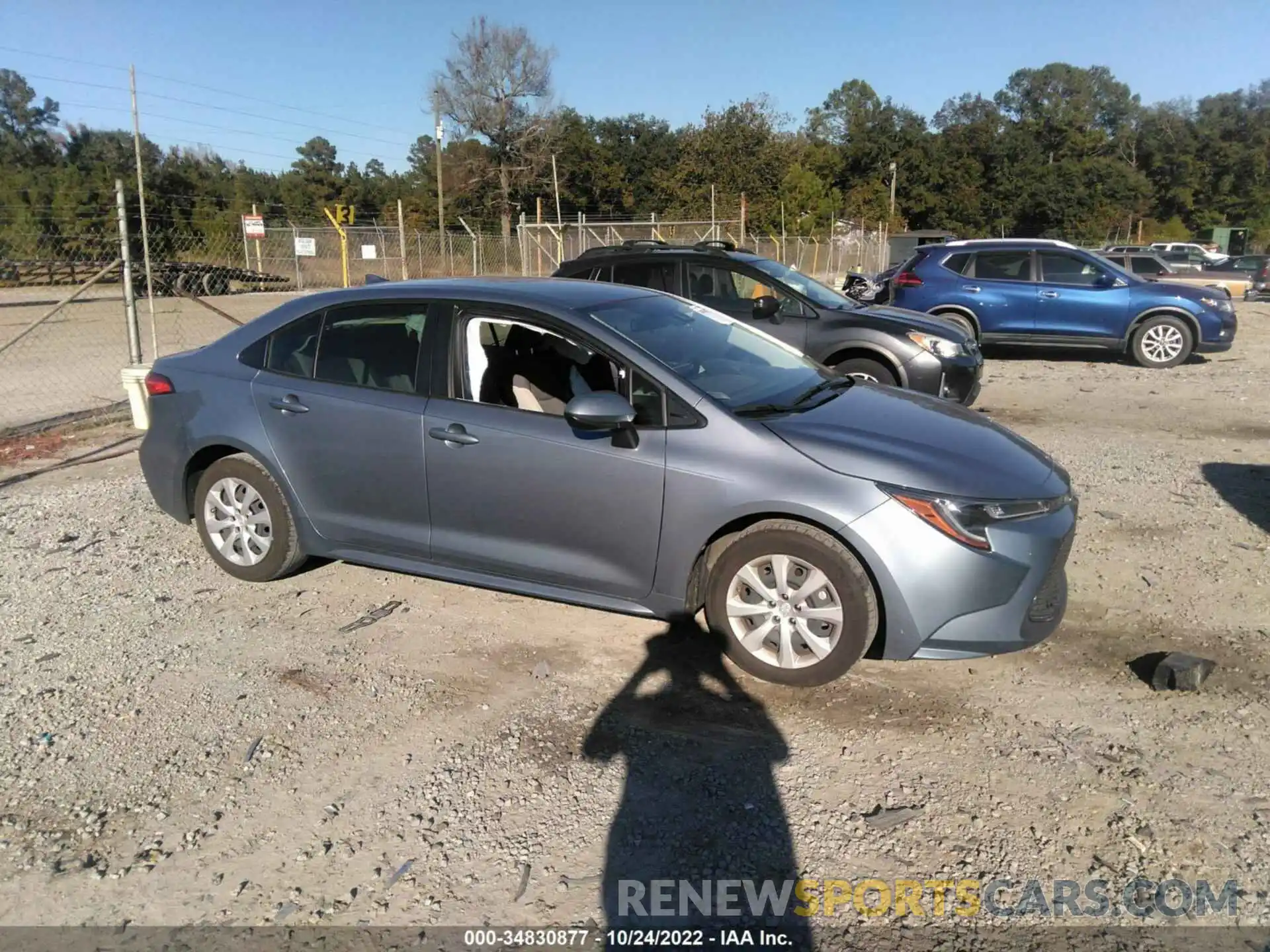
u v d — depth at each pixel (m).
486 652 4.31
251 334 5.01
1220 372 12.09
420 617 4.68
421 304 4.54
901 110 91.19
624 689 3.97
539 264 27.36
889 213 68.12
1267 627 4.38
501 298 4.41
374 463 4.53
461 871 2.93
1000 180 79.56
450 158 56.75
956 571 3.62
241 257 32.69
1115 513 6.04
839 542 3.74
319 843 3.06
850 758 3.45
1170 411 9.54
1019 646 3.79
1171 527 5.76
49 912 2.79
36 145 57.50
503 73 55.06
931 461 3.80
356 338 4.69
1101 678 3.97
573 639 4.42
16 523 6.17
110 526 6.10
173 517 5.49
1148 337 12.60
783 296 8.63
